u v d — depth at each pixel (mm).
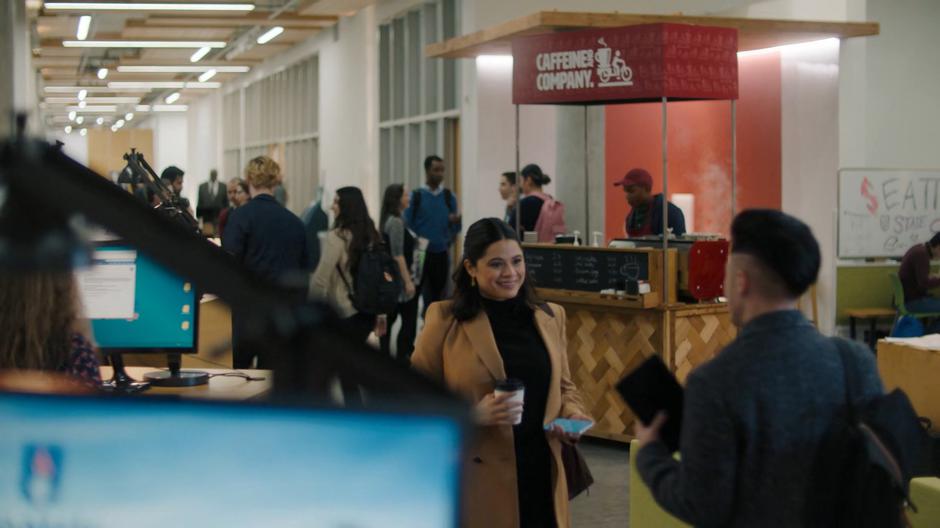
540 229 9391
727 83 6711
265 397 573
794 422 1997
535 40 7062
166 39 19359
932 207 9859
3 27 10172
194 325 3908
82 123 44250
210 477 579
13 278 2395
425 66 14117
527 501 3102
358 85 16453
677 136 10453
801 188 8992
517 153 7672
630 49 6539
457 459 548
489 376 3119
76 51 21266
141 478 589
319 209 13922
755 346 2037
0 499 602
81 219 574
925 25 11031
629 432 6535
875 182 9727
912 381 4344
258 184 6160
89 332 2668
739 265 2096
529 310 3221
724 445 1999
